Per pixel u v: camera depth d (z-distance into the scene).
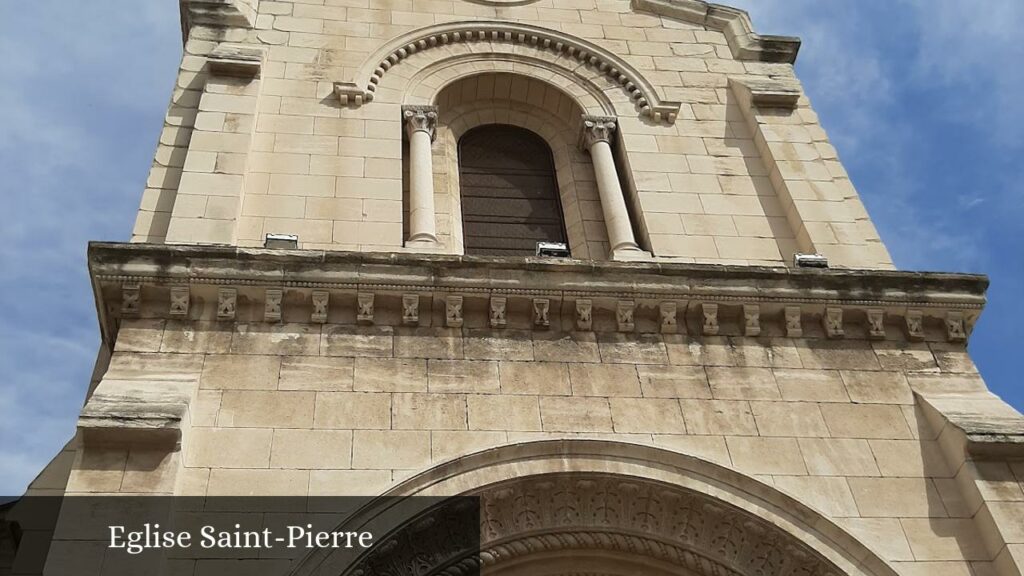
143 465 9.82
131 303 11.43
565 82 16.83
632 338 12.30
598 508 10.86
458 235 14.87
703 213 14.88
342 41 16.72
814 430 11.64
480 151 16.62
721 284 12.63
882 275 12.96
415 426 10.96
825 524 10.65
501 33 17.39
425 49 16.92
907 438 11.70
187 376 10.94
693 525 10.82
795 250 14.59
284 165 14.43
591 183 15.92
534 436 11.07
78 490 9.50
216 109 14.81
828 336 12.64
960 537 10.74
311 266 11.96
